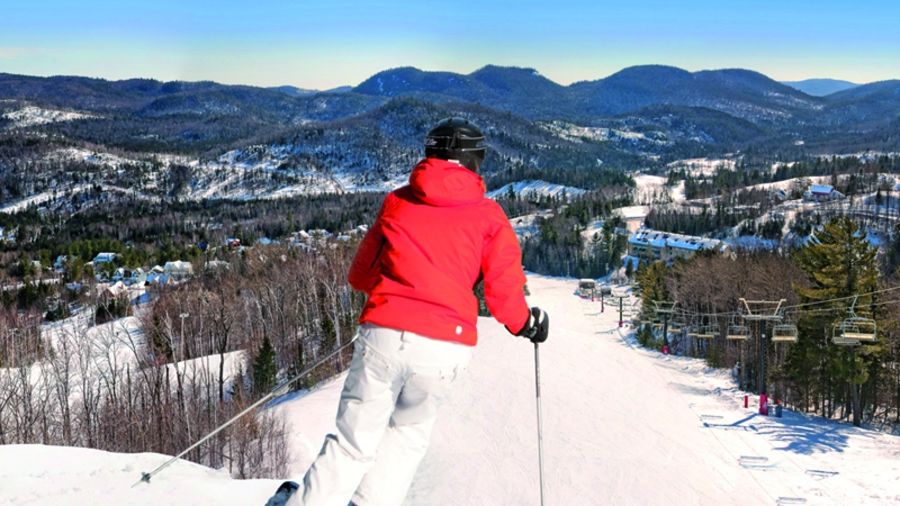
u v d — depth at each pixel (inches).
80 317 3127.5
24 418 1278.3
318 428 1422.2
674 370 2174.0
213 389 1769.2
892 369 1688.0
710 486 1152.8
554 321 3572.8
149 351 1759.4
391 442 115.8
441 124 120.1
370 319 113.3
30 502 204.4
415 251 113.7
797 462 1288.1
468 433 1434.5
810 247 1712.6
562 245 6023.6
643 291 3218.5
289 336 2329.0
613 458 1275.8
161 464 244.7
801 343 1673.2
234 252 4581.7
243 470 1039.0
